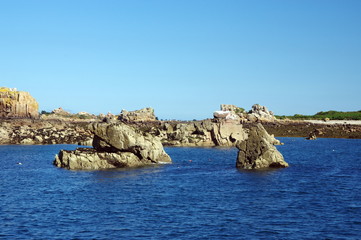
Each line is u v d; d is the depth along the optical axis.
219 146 161.50
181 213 50.00
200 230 43.28
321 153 129.62
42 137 161.75
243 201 56.38
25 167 91.31
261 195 60.28
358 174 81.38
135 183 70.50
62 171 84.56
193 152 133.88
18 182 71.38
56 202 55.84
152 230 43.28
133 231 42.91
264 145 89.88
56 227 44.25
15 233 42.19
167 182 71.62
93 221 46.56
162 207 53.06
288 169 87.12
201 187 66.81
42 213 49.91
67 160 91.25
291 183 70.00
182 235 41.66
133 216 48.69
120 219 47.38
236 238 40.81
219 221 46.53
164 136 173.00
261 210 51.38
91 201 56.56
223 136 164.38
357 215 48.91
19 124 174.62
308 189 64.75
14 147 142.62
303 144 171.88
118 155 91.69
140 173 82.06
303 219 47.31
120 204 54.81
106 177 76.69
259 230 43.25
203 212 50.50
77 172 83.12
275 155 90.06
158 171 85.12
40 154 120.00
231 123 166.50
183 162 102.88
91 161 89.44
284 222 46.12
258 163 88.75
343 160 109.06
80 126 190.12
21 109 187.75
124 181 72.50
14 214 49.38
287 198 58.25
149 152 97.62
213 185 68.56
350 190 64.06
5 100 186.25
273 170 85.44
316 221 46.50
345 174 81.19
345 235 41.69
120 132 92.25
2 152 125.19
